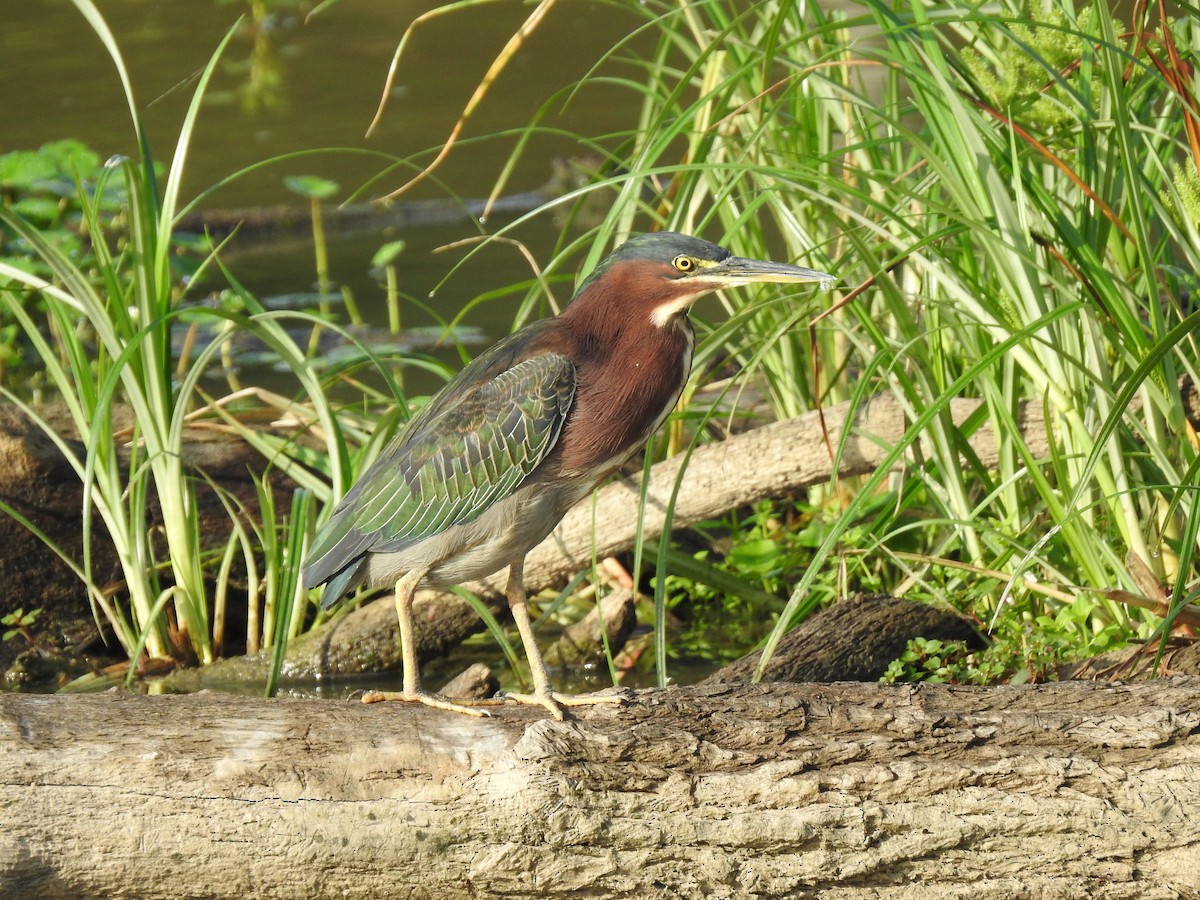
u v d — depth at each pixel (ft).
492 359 27.55
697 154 35.81
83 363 36.06
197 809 21.61
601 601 36.76
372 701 25.44
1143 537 30.68
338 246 75.77
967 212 29.58
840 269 38.32
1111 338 30.42
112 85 101.40
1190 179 28.27
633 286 26.81
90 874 21.62
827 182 28.99
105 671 37.58
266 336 36.81
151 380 35.96
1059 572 32.04
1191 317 24.59
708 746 22.22
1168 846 21.81
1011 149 28.19
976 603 34.37
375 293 66.69
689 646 38.09
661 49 40.88
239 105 99.35
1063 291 29.43
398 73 108.58
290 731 22.34
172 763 21.75
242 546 39.06
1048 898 22.22
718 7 36.45
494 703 24.88
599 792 21.89
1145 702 23.27
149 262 35.58
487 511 26.58
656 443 41.73
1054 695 23.54
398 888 22.09
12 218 34.71
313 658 36.91
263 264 72.84
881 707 23.08
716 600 40.98
